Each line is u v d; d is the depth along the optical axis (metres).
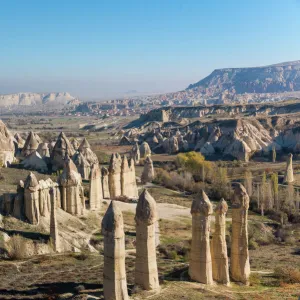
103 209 63.66
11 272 38.84
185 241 55.84
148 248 30.91
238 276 36.53
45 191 51.75
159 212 73.06
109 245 27.66
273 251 58.91
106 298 28.00
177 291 31.77
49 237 47.62
